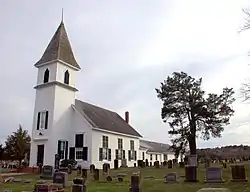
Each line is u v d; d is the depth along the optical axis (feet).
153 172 86.33
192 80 119.75
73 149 123.24
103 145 128.47
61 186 47.73
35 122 122.42
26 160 149.28
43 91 124.36
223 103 112.68
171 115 116.98
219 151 185.06
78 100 143.84
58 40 132.36
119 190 48.73
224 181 54.39
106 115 155.02
